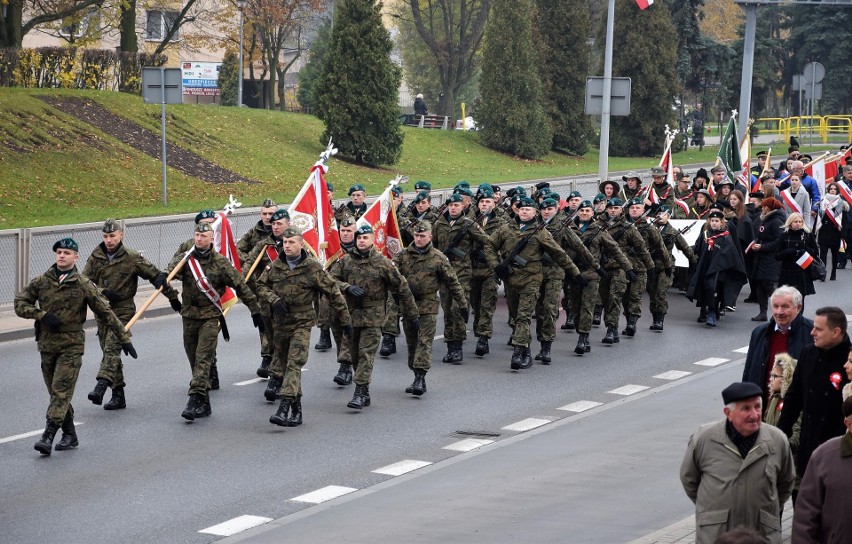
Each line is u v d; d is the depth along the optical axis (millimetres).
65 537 13391
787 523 12938
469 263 24438
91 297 17141
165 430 18359
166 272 19156
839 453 9422
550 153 76938
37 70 55312
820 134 88188
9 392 20703
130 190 46031
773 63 93375
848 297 32188
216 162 52812
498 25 72375
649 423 18719
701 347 26016
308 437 18047
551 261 24000
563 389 21641
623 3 78688
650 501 14359
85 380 21797
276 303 18578
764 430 10148
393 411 19781
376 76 60750
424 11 101438
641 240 26781
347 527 13570
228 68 92938
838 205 35031
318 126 64312
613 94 41500
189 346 19281
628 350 25594
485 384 21984
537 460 16547
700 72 87625
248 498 14938
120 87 60062
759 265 28828
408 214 27531
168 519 14055
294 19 89125
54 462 16516
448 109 92375
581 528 13320
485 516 13883
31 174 44500
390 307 24281
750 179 39312
